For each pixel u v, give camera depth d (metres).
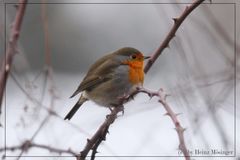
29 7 18.61
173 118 4.72
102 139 6.84
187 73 8.85
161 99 5.02
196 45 12.23
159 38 18.09
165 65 14.80
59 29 19.17
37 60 18.55
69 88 17.00
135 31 18.77
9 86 14.31
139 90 5.29
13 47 5.79
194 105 8.64
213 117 8.59
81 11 19.61
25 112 7.85
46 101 10.56
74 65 19.17
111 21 19.34
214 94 9.60
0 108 5.70
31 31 18.69
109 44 19.38
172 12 9.69
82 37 19.41
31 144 6.85
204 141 7.97
